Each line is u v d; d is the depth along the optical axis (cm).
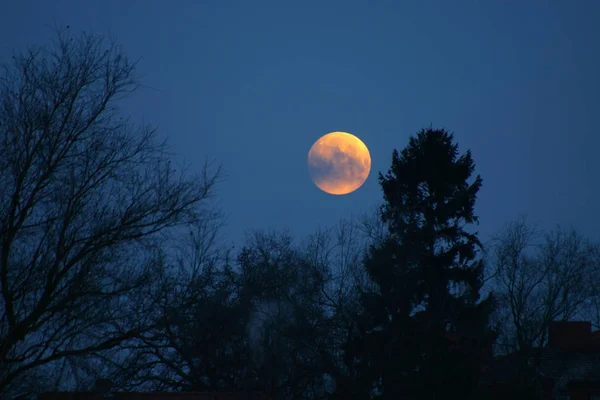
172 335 10106
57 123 7406
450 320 16700
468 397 14588
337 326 16062
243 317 14250
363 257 17150
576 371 18638
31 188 7262
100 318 7481
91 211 7456
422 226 17500
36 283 7194
